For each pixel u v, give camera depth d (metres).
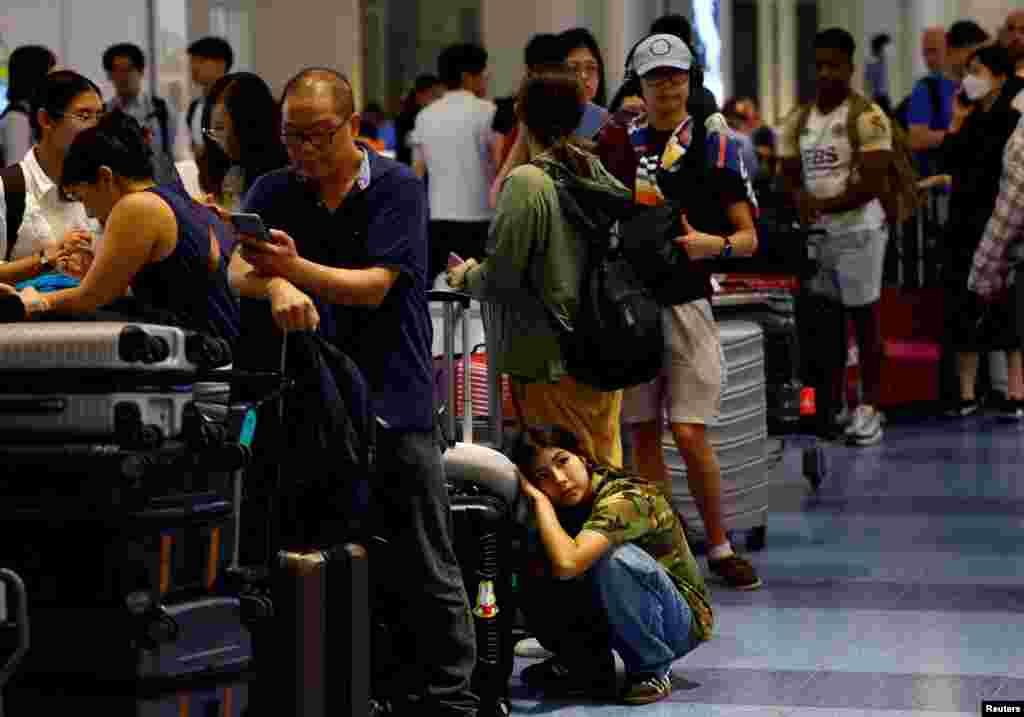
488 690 8.91
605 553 9.41
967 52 23.69
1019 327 13.32
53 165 9.95
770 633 11.12
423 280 8.20
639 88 12.48
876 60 34.12
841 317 19.84
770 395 14.30
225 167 9.44
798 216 19.50
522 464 9.64
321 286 7.71
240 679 7.45
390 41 32.69
